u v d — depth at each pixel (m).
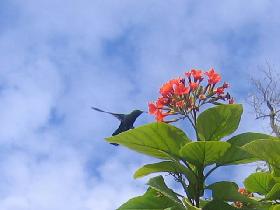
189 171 1.41
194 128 1.46
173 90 1.50
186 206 1.33
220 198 1.41
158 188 1.36
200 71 1.52
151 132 1.42
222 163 1.42
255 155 1.36
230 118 1.44
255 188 1.52
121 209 1.43
